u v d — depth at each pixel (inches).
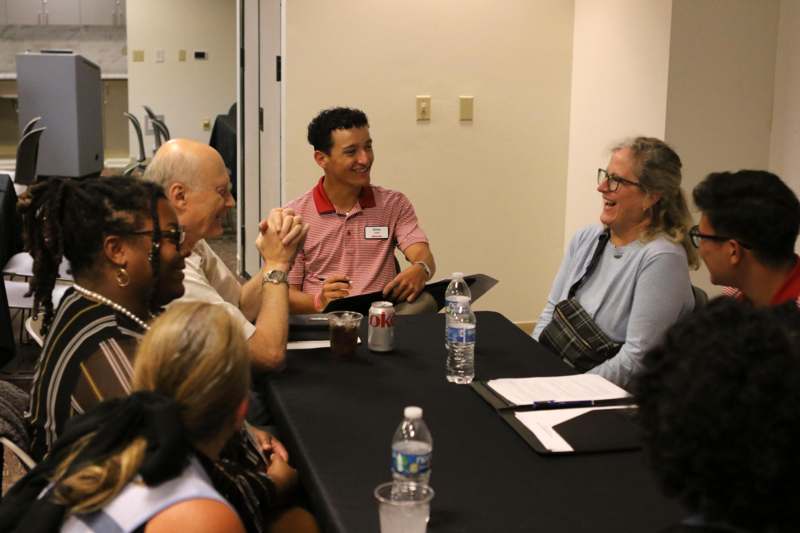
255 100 216.5
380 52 172.4
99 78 302.0
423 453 59.7
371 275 128.3
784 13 149.9
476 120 179.2
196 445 45.2
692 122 151.9
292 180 173.3
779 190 82.1
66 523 41.6
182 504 41.1
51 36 429.4
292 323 103.7
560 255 188.7
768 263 82.5
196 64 413.4
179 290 65.2
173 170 86.7
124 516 40.8
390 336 94.6
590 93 175.0
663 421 32.4
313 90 171.0
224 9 411.5
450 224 182.1
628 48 161.3
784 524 30.9
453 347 87.8
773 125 153.9
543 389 80.0
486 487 60.4
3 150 418.3
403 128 176.1
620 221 99.5
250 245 229.9
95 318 59.9
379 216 129.7
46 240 61.9
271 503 64.0
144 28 406.6
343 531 54.5
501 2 175.9
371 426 72.6
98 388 57.1
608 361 96.3
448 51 175.3
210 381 44.4
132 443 42.6
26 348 171.6
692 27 149.3
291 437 71.1
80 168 268.2
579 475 62.5
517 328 105.3
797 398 30.2
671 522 55.4
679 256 96.5
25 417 63.1
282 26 169.6
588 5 174.1
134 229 60.6
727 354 31.7
